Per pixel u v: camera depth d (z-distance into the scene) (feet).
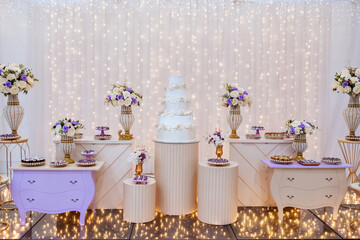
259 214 14.48
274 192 13.60
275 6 20.79
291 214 14.49
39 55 20.51
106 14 20.56
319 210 15.01
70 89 20.72
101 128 15.11
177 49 20.84
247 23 20.88
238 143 15.17
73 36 20.53
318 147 21.38
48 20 20.43
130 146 14.75
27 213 14.26
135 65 20.89
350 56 21.11
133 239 11.89
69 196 12.97
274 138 15.38
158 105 21.04
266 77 20.95
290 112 21.09
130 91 14.88
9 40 20.63
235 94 15.14
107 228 12.80
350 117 15.66
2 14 20.48
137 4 20.61
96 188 14.76
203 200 13.47
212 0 20.76
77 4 20.48
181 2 20.61
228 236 12.22
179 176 14.15
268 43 20.84
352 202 16.08
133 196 13.30
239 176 15.26
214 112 21.15
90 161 13.35
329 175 13.58
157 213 14.51
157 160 14.53
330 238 12.07
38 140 20.75
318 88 21.16
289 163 13.85
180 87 14.58
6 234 12.13
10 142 14.48
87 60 20.75
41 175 12.85
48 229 12.65
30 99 20.70
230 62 20.98
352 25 21.01
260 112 21.09
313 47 21.03
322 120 21.27
